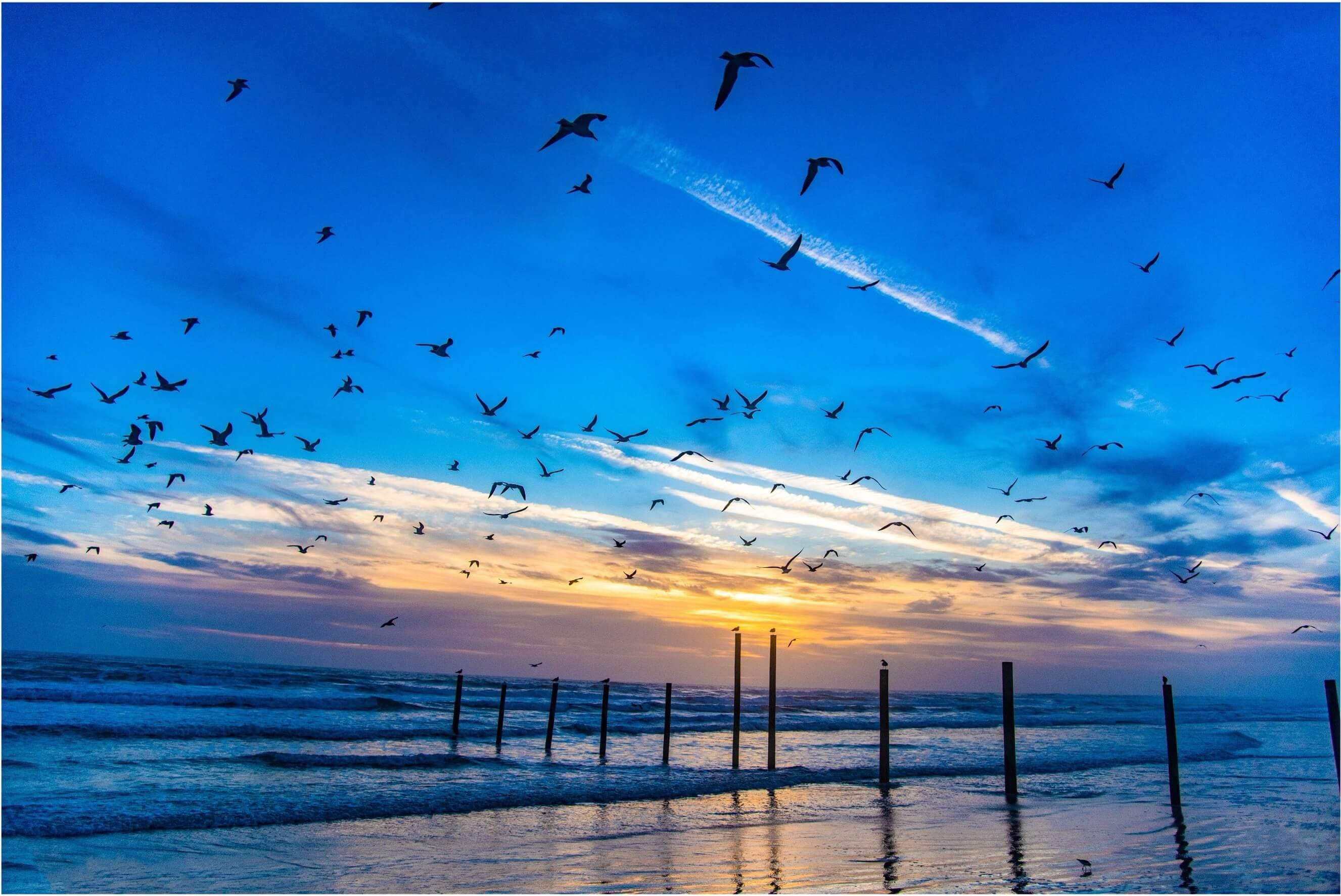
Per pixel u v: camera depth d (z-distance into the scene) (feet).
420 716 154.30
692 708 216.95
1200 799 79.10
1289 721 233.55
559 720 163.53
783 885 45.91
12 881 42.86
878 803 76.33
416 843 54.65
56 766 75.41
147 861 47.73
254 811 61.21
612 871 48.60
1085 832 62.08
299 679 234.38
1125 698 553.23
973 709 273.13
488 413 83.71
